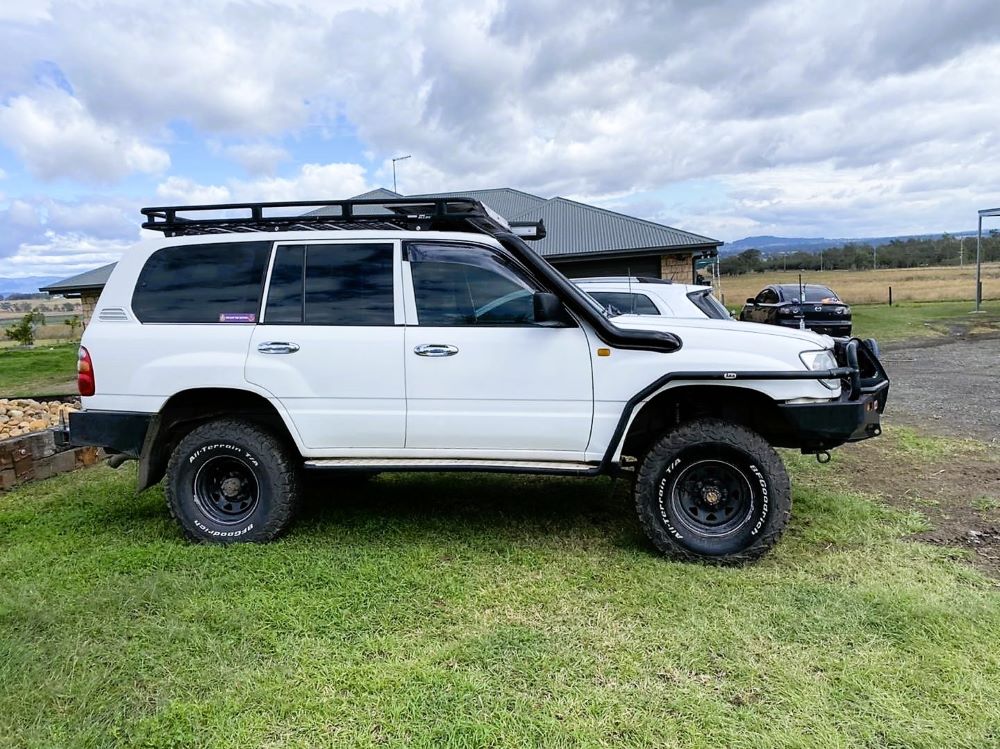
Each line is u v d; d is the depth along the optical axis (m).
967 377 11.20
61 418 6.93
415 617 3.11
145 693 2.52
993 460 5.81
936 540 4.04
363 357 3.85
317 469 3.98
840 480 5.30
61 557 3.85
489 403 3.81
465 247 3.89
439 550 3.92
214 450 4.02
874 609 3.10
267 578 3.52
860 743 2.23
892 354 15.17
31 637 2.91
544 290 3.81
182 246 4.07
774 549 3.89
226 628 2.99
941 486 5.10
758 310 19.19
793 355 3.68
